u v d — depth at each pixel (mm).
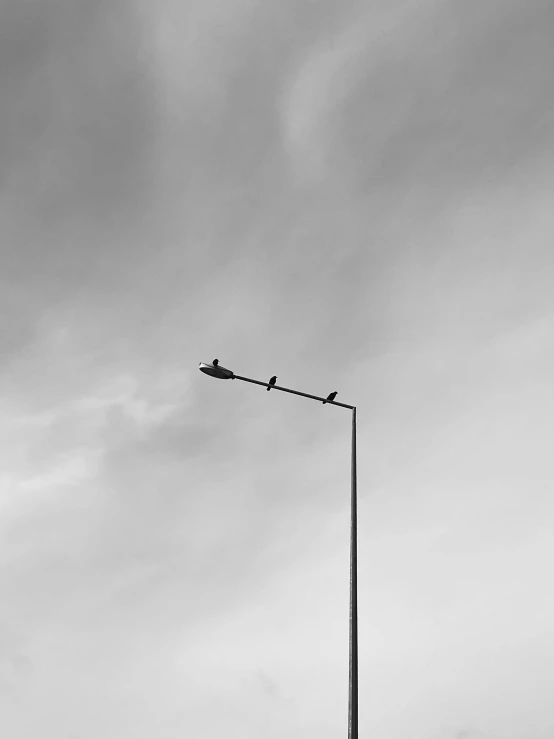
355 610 18781
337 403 25203
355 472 22906
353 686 17094
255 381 26297
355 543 20641
